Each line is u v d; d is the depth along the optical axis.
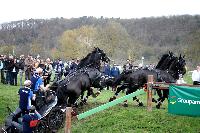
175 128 12.82
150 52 76.00
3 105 18.67
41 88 13.49
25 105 12.20
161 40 87.25
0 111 17.56
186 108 13.46
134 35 93.12
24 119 11.43
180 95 13.53
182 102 13.52
